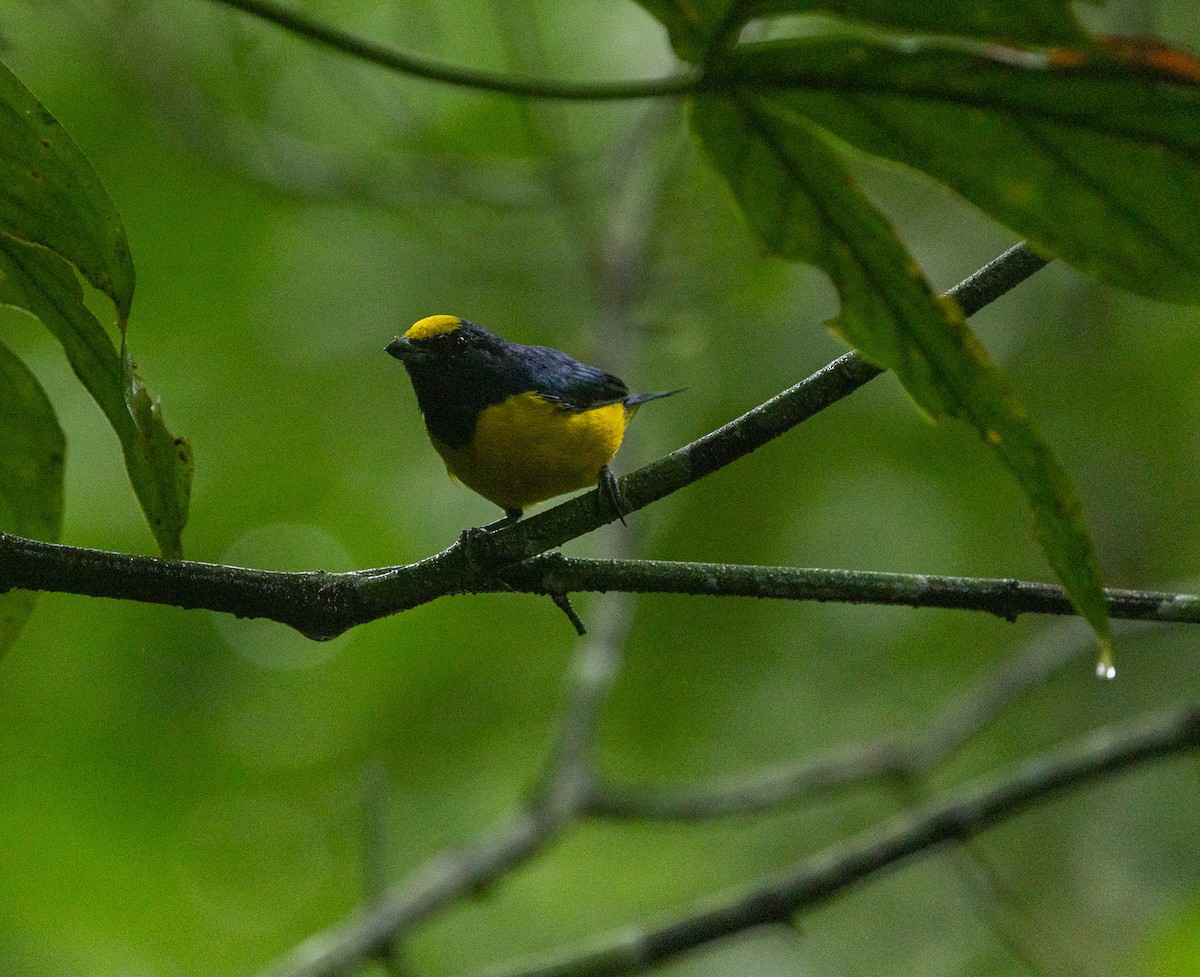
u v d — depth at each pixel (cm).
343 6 1238
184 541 1263
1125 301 1459
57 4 1129
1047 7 321
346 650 1293
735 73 368
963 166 377
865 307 415
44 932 1095
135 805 1180
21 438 554
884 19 341
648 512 1265
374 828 823
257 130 1176
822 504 1440
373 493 1345
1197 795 1318
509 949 1246
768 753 1379
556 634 1361
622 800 945
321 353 1391
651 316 1251
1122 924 1222
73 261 452
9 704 1181
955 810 795
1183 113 341
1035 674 1032
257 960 1160
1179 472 1463
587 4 1395
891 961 1263
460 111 1345
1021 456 405
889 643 1438
